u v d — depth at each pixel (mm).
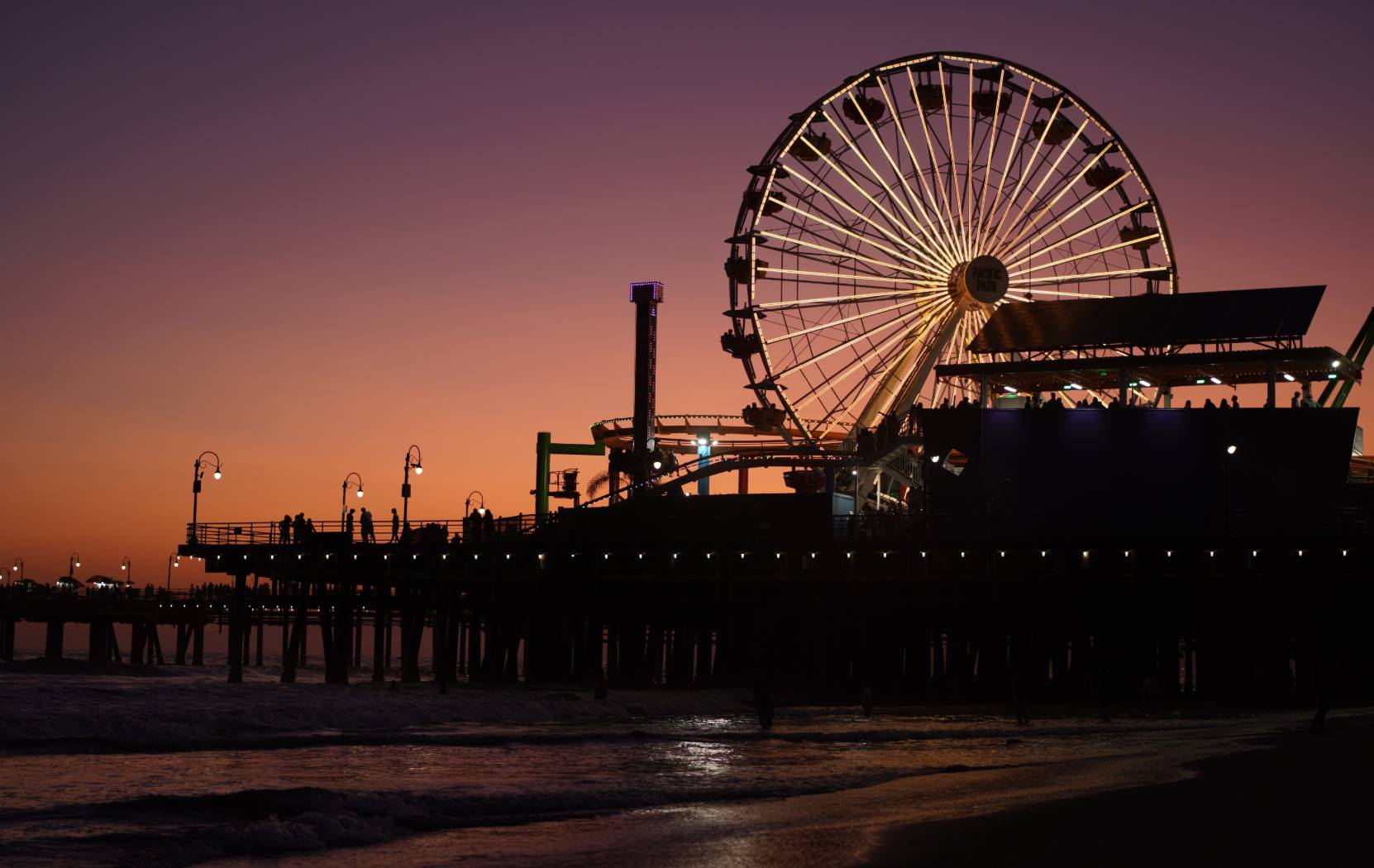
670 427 100562
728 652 63719
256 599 77688
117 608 109812
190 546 75625
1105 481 62156
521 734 40719
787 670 62969
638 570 65062
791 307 83062
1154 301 67688
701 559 63750
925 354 83625
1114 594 58875
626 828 21938
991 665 59781
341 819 22484
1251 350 63219
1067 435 62844
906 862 17484
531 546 68438
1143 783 24922
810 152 84188
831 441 92500
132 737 38969
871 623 62156
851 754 34938
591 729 43750
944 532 62969
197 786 29359
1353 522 59438
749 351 82312
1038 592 59594
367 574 71375
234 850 20516
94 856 21141
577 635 68125
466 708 48875
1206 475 61469
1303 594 57344
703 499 65438
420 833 22125
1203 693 59406
